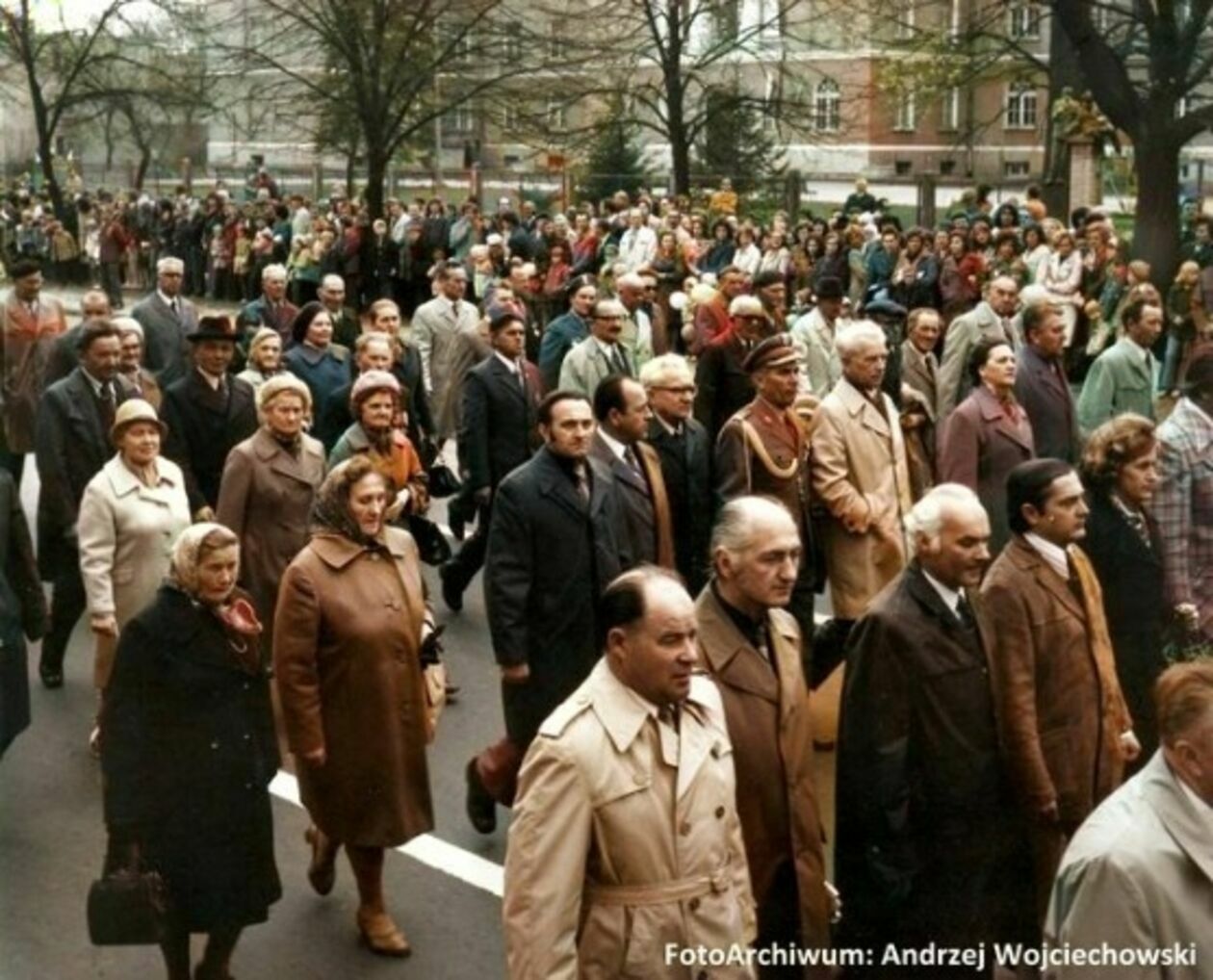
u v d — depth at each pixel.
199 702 6.27
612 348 13.04
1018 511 6.20
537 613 7.50
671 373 8.74
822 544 8.88
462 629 11.88
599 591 7.52
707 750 4.70
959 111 58.00
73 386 10.62
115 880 6.16
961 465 9.55
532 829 4.55
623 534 7.87
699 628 5.43
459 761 9.34
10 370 15.44
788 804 5.42
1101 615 6.29
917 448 9.84
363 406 9.88
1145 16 26.17
